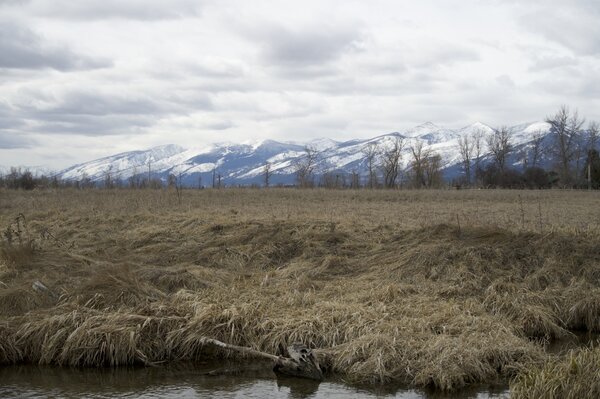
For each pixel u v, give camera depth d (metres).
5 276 13.66
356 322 11.10
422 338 10.48
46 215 25.14
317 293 13.34
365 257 16.62
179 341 10.91
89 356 10.49
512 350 10.20
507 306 12.66
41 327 10.78
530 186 74.06
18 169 71.50
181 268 14.70
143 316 11.12
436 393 9.21
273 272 15.16
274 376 10.10
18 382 9.77
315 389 9.48
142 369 10.43
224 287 13.49
